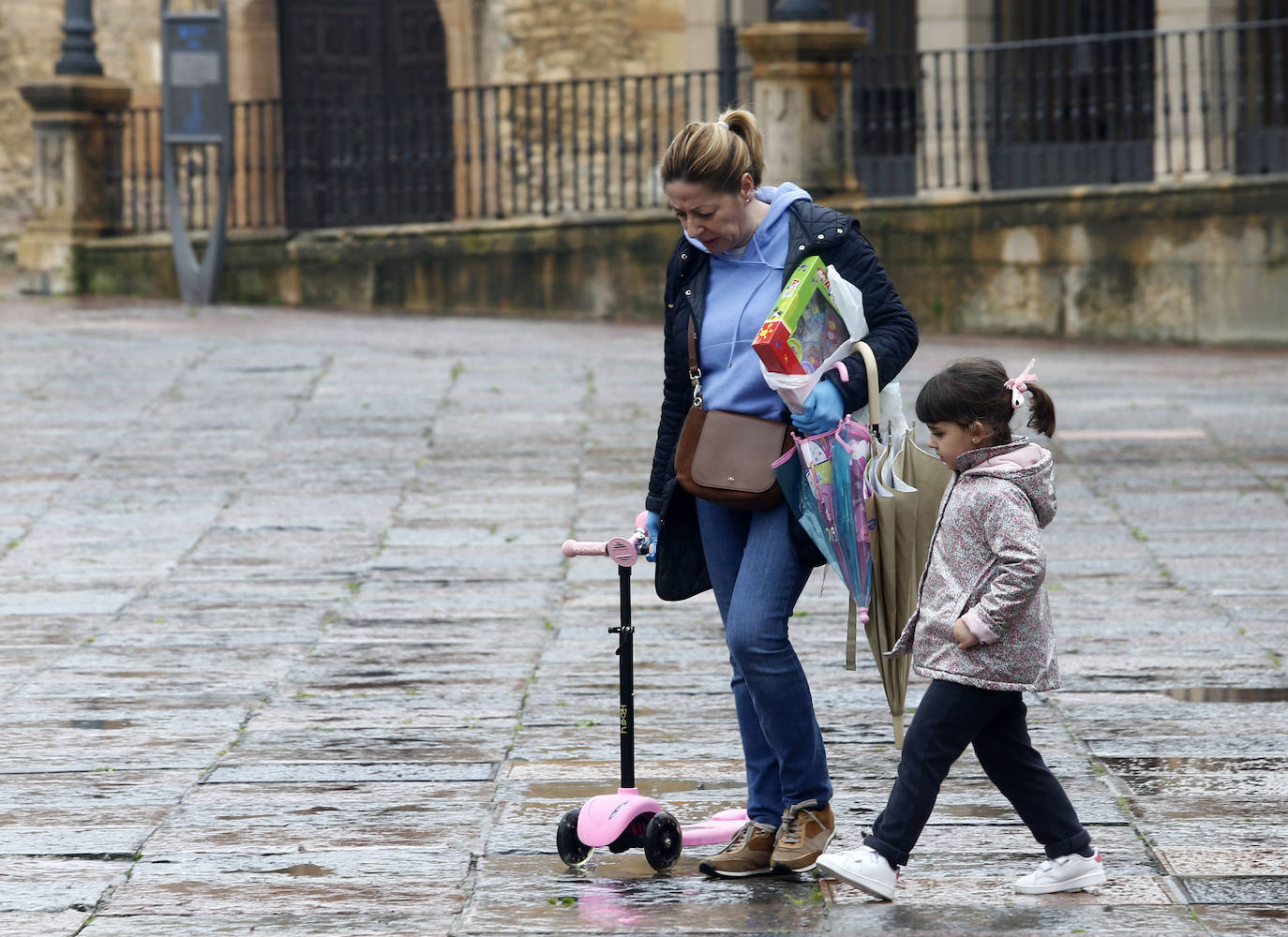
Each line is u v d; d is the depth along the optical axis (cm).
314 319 5534
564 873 1498
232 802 1709
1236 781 1734
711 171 1401
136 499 3262
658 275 5500
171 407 4066
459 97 6900
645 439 3703
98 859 1546
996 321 5244
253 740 1928
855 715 2012
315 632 2417
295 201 6178
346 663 2259
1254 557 2753
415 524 3075
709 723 1977
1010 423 1388
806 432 1414
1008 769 1417
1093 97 5231
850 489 1411
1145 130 5731
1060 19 5725
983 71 5697
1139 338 5056
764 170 1477
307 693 2120
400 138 6088
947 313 5316
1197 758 1814
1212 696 2048
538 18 6706
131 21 7906
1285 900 1403
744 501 1428
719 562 1484
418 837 1599
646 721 1988
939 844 1561
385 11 7256
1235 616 2423
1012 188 5456
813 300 1411
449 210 6912
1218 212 4919
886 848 1374
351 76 7262
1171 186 4959
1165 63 5031
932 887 1447
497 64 6825
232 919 1395
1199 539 2873
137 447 3678
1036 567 1328
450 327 5316
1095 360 4681
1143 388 4191
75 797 1728
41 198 6291
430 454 3609
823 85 5278
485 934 1351
